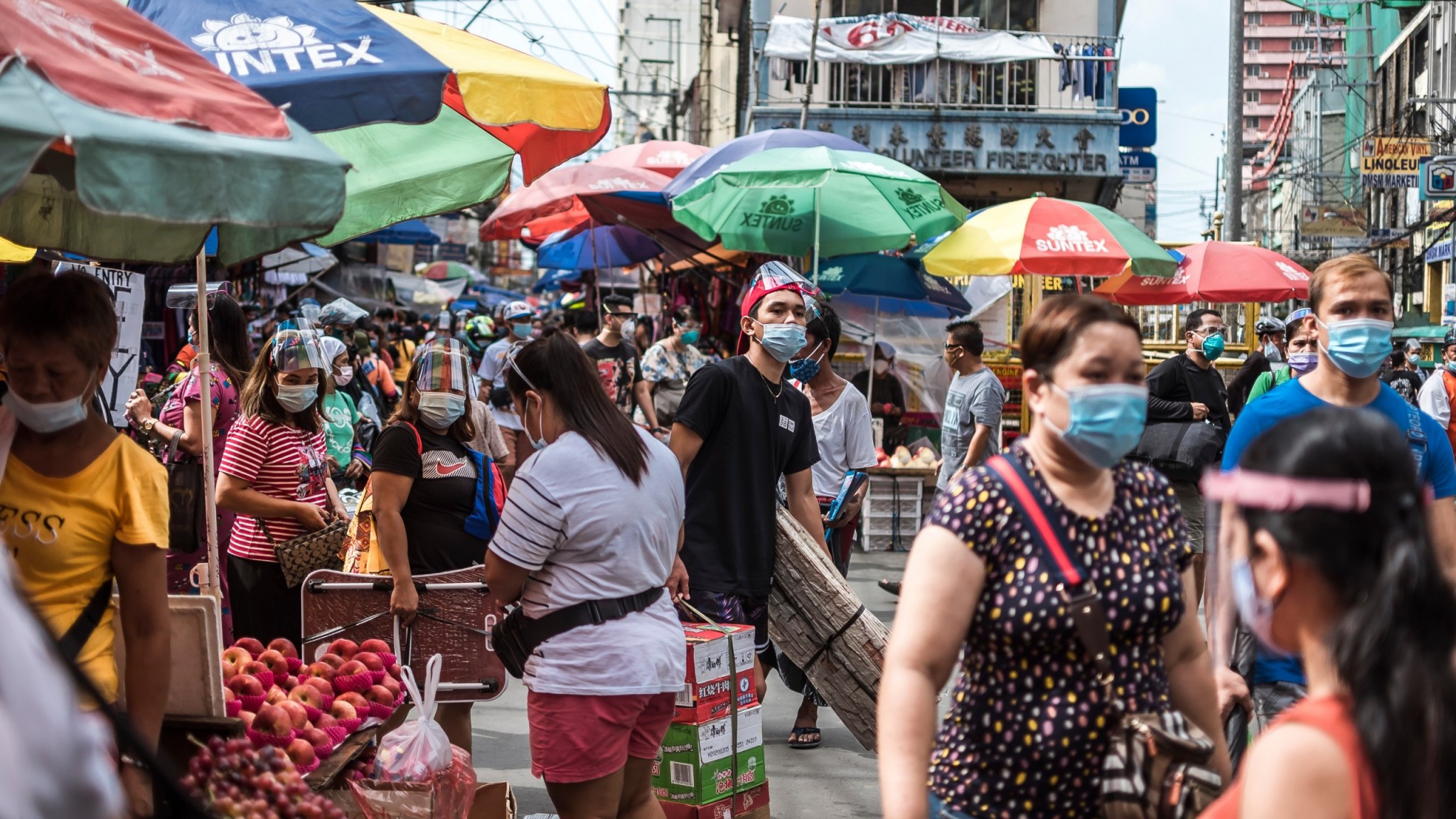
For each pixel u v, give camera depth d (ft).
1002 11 76.38
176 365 28.35
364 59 12.50
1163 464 24.94
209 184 8.52
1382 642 5.47
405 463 15.79
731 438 16.17
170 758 11.33
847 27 67.15
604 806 12.16
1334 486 5.71
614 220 43.16
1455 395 33.63
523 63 15.38
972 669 8.18
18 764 3.80
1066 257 32.65
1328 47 169.17
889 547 39.50
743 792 15.69
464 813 12.98
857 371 48.42
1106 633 7.83
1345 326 12.22
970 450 27.37
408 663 15.65
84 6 9.22
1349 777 5.39
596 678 11.95
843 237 32.01
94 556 9.59
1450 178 79.46
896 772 7.57
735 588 16.03
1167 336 50.70
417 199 17.10
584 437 12.26
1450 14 105.09
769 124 71.20
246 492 17.33
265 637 17.69
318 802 10.42
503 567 12.05
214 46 12.31
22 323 9.12
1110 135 70.44
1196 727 7.92
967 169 70.54
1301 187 155.63
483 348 62.85
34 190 13.97
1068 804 7.91
